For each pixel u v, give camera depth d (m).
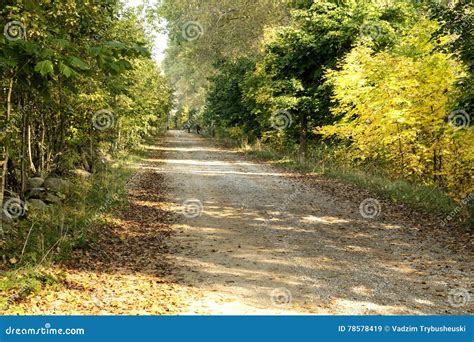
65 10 8.49
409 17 22.09
